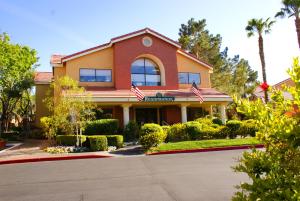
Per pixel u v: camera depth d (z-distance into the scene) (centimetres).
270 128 345
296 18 3003
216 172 1123
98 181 1030
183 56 3039
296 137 320
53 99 2267
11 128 4041
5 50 2866
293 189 300
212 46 4569
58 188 949
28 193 903
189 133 2159
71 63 2656
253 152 380
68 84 2130
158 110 2959
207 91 2908
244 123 2264
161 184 954
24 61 3073
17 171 1282
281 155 350
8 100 3272
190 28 4519
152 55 2838
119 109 2756
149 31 2820
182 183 959
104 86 2723
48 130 2212
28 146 2283
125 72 2728
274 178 325
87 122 2180
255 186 330
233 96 384
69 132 2166
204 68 3098
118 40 2725
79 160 1565
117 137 1995
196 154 1655
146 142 1808
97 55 2739
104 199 808
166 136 2078
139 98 2348
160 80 2914
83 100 2109
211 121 2619
